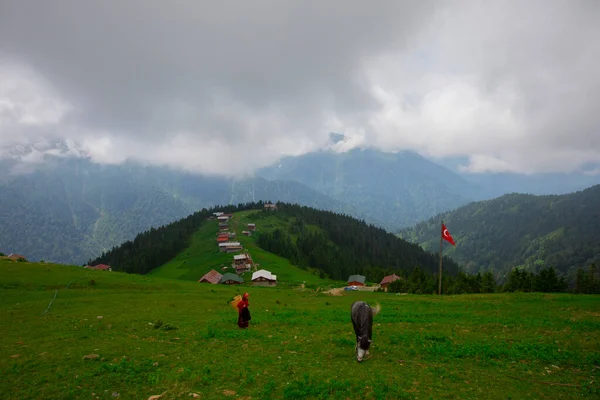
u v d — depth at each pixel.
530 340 21.02
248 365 16.34
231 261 174.50
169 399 12.85
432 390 13.36
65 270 63.75
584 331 23.36
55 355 18.44
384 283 137.88
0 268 59.12
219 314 33.28
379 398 12.40
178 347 19.94
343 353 18.20
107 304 39.56
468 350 18.44
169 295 48.97
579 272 116.44
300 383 13.69
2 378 15.14
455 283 110.38
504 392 13.34
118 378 14.91
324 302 49.12
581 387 13.88
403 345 19.95
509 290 104.69
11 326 27.08
